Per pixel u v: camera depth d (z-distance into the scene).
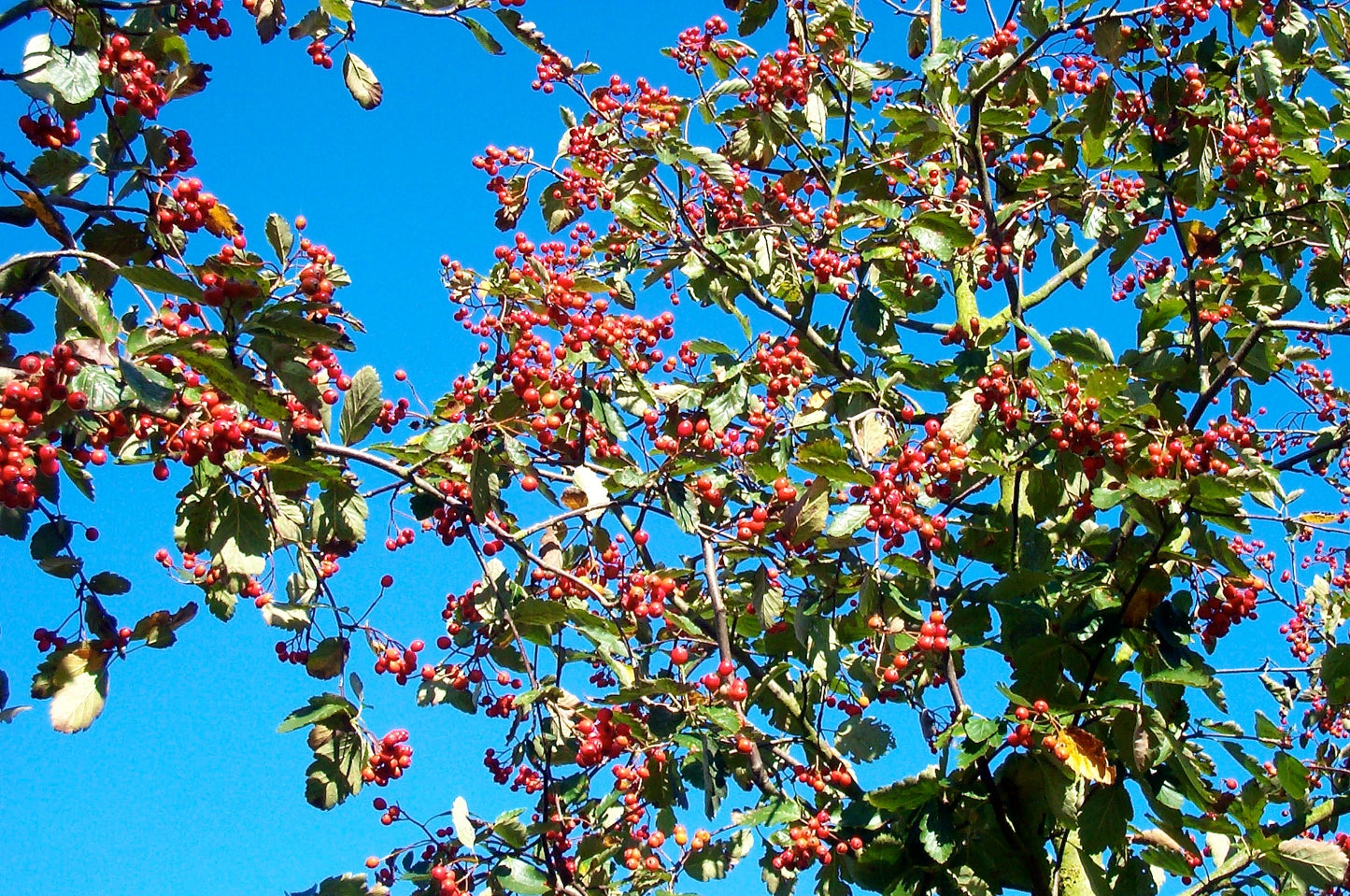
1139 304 3.07
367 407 2.37
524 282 2.54
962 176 3.34
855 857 2.67
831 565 2.63
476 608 2.62
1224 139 2.93
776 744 2.74
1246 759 2.59
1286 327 2.80
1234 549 2.73
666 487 2.60
